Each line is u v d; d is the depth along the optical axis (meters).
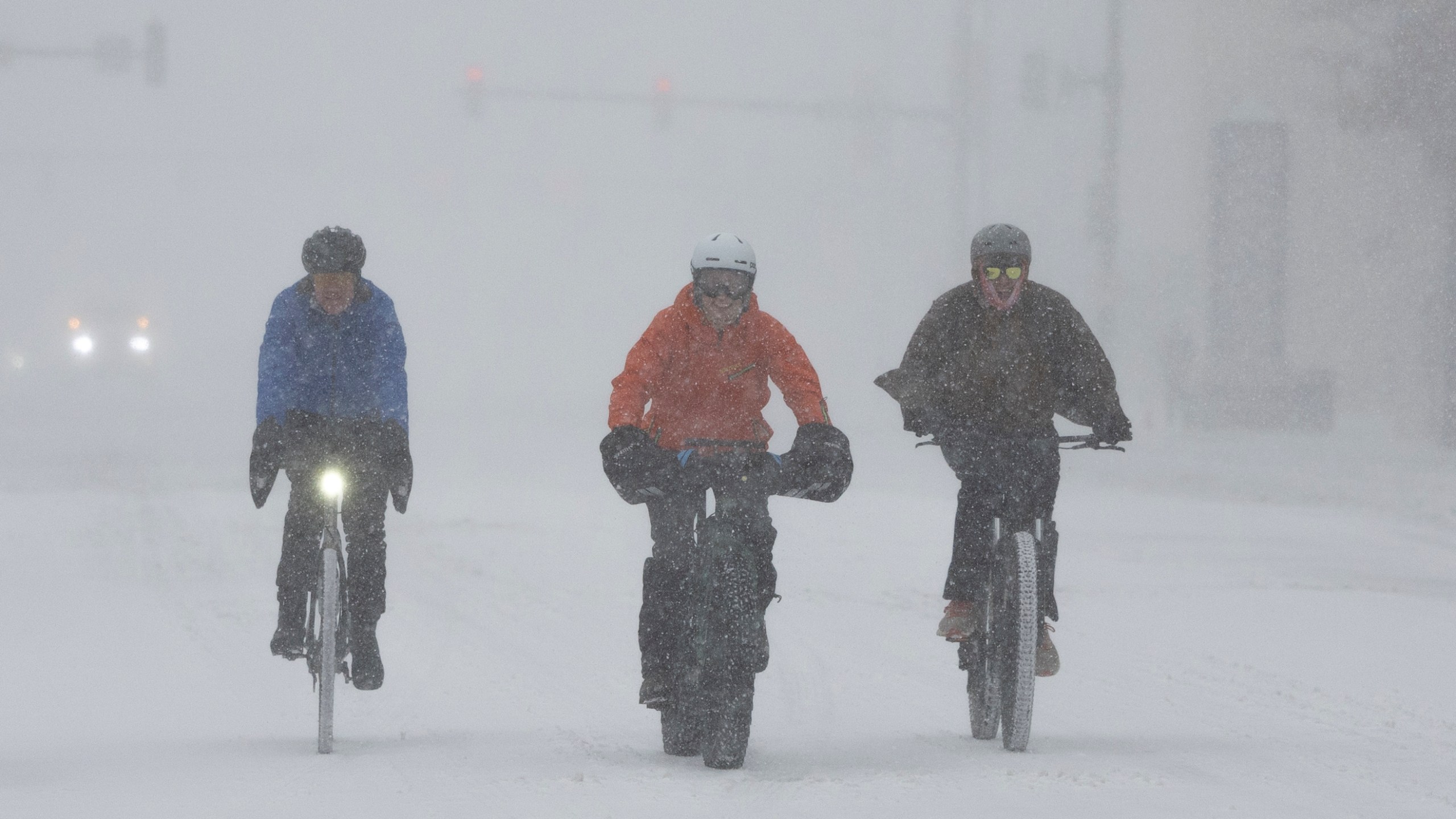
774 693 29.08
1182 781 20.66
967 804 19.14
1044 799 19.42
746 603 21.36
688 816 18.62
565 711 27.48
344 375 24.19
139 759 22.70
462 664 32.69
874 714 26.91
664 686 22.73
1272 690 28.83
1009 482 23.92
